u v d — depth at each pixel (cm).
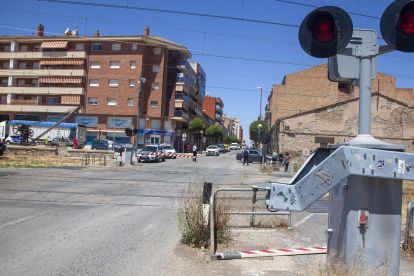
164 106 5056
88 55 4941
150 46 4978
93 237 554
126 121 4869
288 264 455
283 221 726
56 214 714
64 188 1103
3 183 1152
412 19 250
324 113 3084
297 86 4162
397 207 256
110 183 1296
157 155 2991
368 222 254
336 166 244
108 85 4888
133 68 4841
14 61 5112
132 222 668
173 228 629
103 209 788
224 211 561
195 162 3300
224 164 3120
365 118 266
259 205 837
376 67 278
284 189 256
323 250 498
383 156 240
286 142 3084
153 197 988
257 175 1945
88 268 418
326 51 258
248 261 464
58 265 424
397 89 4028
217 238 541
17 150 2820
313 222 730
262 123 5994
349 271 254
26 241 518
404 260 485
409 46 252
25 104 5081
